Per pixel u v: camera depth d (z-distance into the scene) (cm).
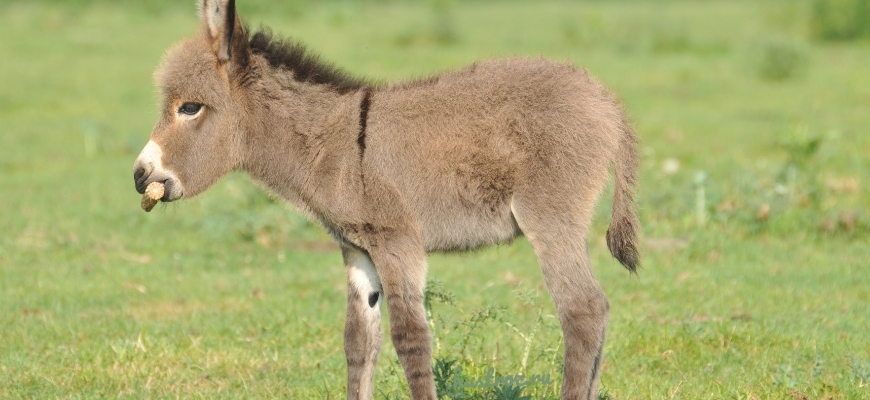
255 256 3766
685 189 4231
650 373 2519
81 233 4012
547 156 1997
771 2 12800
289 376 2552
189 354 2706
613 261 3556
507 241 2083
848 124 5997
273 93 2127
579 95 2042
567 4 15875
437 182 2023
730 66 8594
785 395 2312
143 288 3344
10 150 5600
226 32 2097
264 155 2138
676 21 11200
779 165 4512
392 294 2017
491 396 2183
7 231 4003
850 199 4172
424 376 1986
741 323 2836
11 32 9412
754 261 3512
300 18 11362
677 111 6600
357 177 2039
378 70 7719
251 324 2962
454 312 2972
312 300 3203
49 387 2472
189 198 2192
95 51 8756
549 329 2744
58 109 6719
